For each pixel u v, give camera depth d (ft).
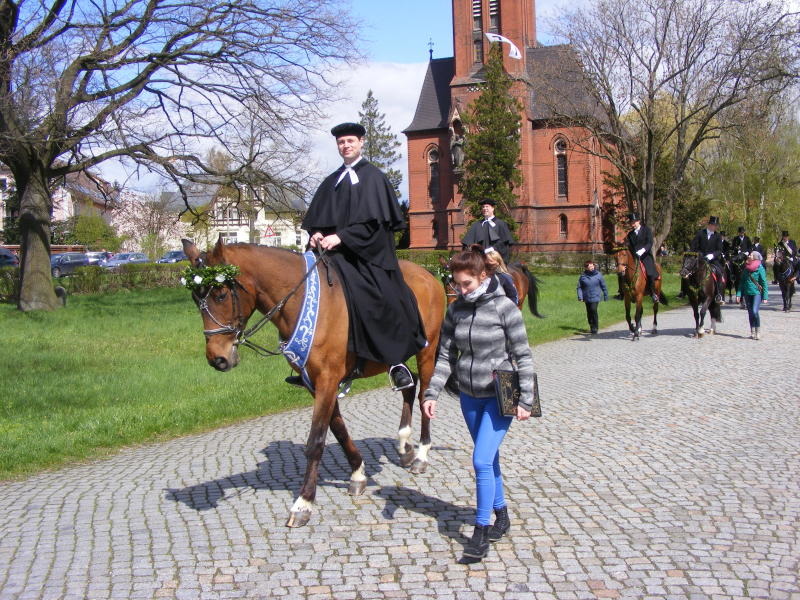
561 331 65.57
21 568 16.58
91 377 41.83
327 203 20.72
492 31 208.95
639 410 31.48
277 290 19.10
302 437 29.07
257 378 41.86
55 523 19.45
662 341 55.36
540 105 209.26
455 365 17.70
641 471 22.80
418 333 21.62
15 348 53.01
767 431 27.37
